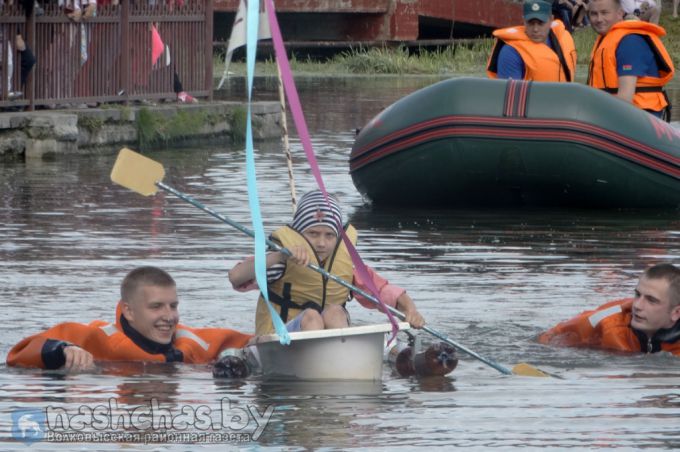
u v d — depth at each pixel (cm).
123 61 5619
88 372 2052
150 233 3456
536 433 1705
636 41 4122
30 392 1917
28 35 5156
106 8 5509
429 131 4028
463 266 3075
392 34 11256
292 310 2188
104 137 5462
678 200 4128
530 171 4006
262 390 1948
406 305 2173
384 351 2186
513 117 3950
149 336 2144
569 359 2192
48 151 5188
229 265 3017
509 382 2022
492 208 4150
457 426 1741
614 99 4012
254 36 2019
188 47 6019
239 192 4269
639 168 4000
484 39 11738
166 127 5700
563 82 4009
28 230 3475
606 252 3303
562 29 4216
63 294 2659
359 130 4441
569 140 3912
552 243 3441
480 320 2492
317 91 8662
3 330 2339
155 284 2127
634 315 2250
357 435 1697
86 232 3459
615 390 1962
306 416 1792
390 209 4109
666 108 4294
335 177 4772
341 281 2145
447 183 4106
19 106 5259
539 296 2717
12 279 2806
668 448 1644
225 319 2467
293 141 5997
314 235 2189
